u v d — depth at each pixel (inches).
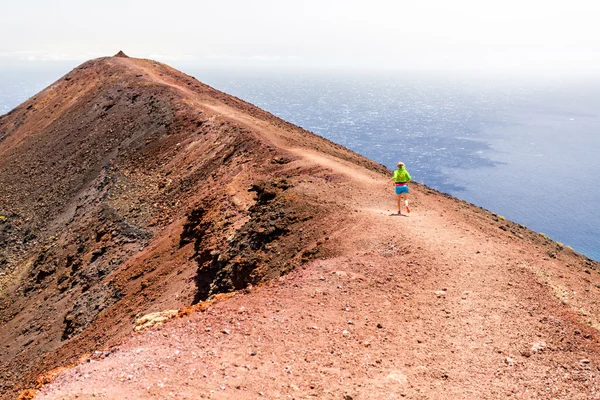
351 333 402.0
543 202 6067.9
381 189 885.2
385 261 544.1
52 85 2984.7
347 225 666.2
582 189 6663.4
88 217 1423.5
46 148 2146.9
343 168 1016.9
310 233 671.1
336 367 354.3
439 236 626.2
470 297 456.4
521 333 393.4
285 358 366.3
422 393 323.9
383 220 677.3
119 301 928.9
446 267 523.8
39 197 1800.0
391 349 378.3
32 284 1294.3
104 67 2736.2
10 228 1662.2
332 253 585.3
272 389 325.7
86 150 1911.9
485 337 389.7
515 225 1085.8
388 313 434.6
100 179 1622.8
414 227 657.6
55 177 1871.3
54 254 1363.2
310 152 1173.7
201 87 2370.8
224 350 379.2
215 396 313.3
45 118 2517.2
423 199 868.6
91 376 343.6
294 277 535.2
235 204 917.2
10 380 935.0
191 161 1380.4
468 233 661.3
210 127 1507.1
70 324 975.6
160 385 324.2
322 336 398.0
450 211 820.6
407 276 506.0
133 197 1378.0
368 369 351.9
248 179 1030.4
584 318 425.1
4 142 2541.8
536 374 342.0
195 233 948.0
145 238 1145.4
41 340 1011.3
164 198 1279.5
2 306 1295.5
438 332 400.5
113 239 1216.2
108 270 1101.1
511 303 443.2
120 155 1704.0
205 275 775.7
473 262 540.4
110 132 1923.0
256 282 625.0
